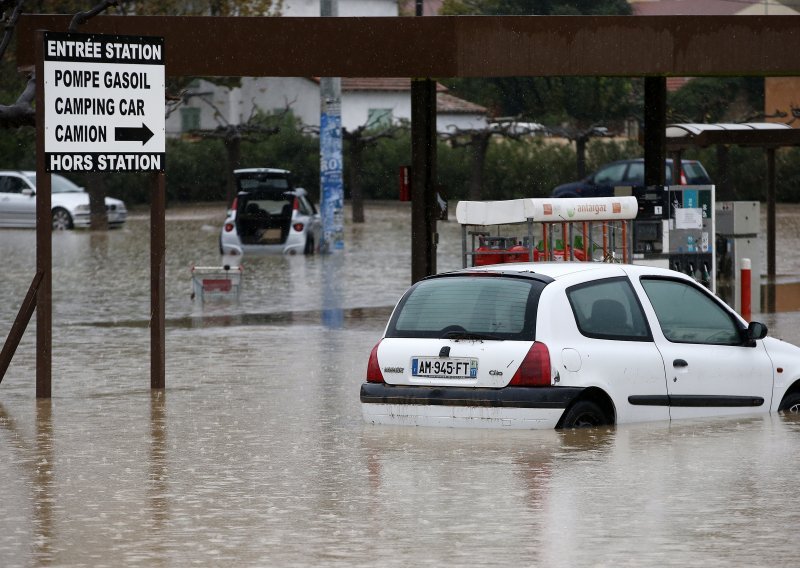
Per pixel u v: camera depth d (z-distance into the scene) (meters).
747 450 26.25
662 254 49.12
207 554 19.12
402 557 18.75
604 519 20.81
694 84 154.25
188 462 26.19
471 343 28.17
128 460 26.47
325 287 68.56
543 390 27.50
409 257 87.00
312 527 20.69
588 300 28.59
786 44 48.12
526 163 151.75
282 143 162.50
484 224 43.97
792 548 19.00
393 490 23.19
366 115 166.50
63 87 35.41
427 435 28.03
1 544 19.81
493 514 21.27
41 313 35.56
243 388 36.88
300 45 46.12
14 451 27.56
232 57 45.97
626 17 47.06
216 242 101.75
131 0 103.38
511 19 46.38
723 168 99.06
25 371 41.00
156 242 37.06
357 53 46.16
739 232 55.41
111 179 163.12
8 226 119.31
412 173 49.81
